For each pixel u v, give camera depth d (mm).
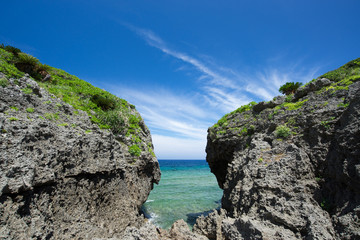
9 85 10391
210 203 28969
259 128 18469
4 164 7355
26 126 8898
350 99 11609
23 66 18141
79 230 9812
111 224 12094
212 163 26906
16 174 7629
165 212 24188
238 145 20109
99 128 14477
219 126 24156
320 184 11172
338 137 10445
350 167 9109
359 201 8344
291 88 22578
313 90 16781
